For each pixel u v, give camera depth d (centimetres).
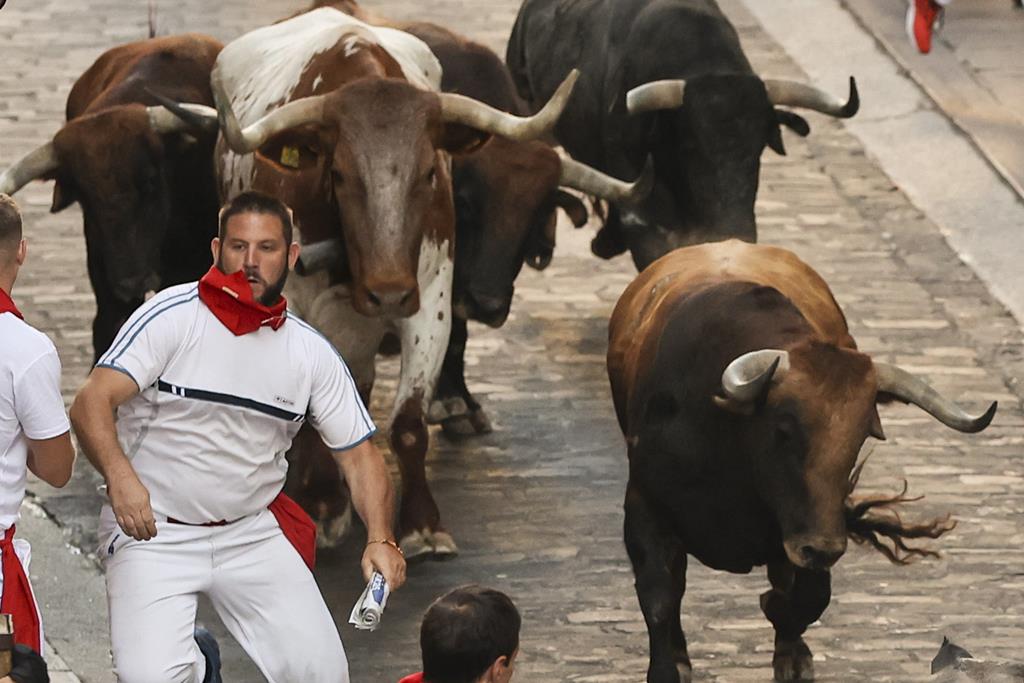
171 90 2708
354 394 1644
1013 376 3088
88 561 2386
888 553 1944
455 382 2808
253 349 1571
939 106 4266
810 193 3866
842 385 1769
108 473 1495
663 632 1944
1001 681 1410
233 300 1555
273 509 1642
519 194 2530
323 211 2242
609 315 3300
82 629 2209
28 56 4431
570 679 2158
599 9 3194
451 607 1326
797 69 4509
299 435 2428
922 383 1822
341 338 2355
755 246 2236
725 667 2197
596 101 3134
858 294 3391
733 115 2783
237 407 1566
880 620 2320
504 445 2798
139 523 1488
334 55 2322
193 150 2592
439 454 2758
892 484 2686
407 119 2141
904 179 3938
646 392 1959
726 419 1827
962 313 3334
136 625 1568
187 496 1578
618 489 2672
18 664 1442
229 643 2225
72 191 2572
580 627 2286
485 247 2545
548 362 3103
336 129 2145
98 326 2697
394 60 2366
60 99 4150
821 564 1762
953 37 4697
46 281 3272
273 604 1620
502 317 2588
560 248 3597
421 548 2369
